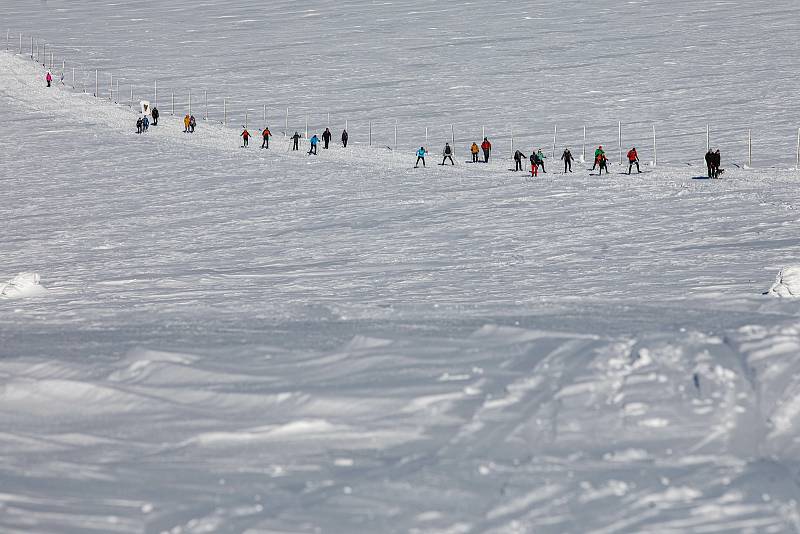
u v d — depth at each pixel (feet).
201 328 80.23
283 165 240.53
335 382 53.36
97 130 302.86
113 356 63.62
